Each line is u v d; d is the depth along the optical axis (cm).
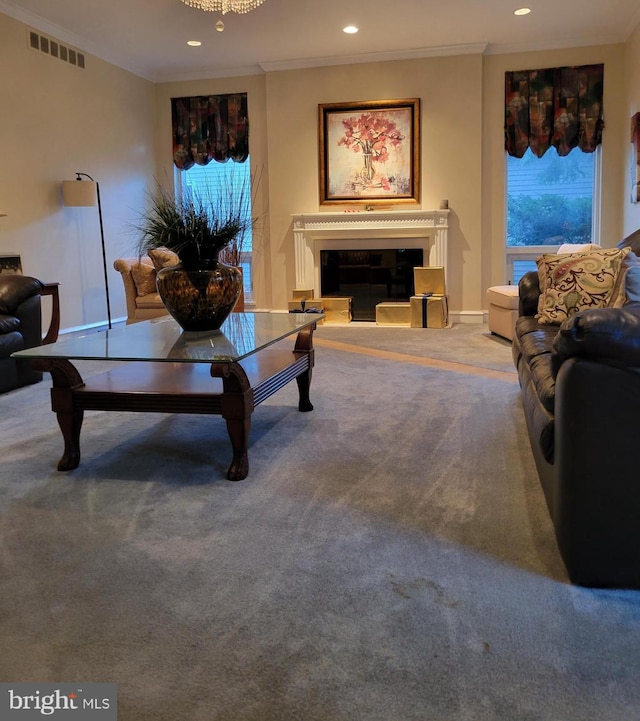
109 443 279
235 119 705
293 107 680
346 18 544
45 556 175
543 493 208
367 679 122
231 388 229
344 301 666
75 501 214
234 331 297
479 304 670
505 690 119
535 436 196
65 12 526
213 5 436
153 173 729
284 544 180
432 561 168
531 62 636
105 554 176
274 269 712
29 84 537
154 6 512
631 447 145
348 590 155
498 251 667
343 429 290
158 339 279
